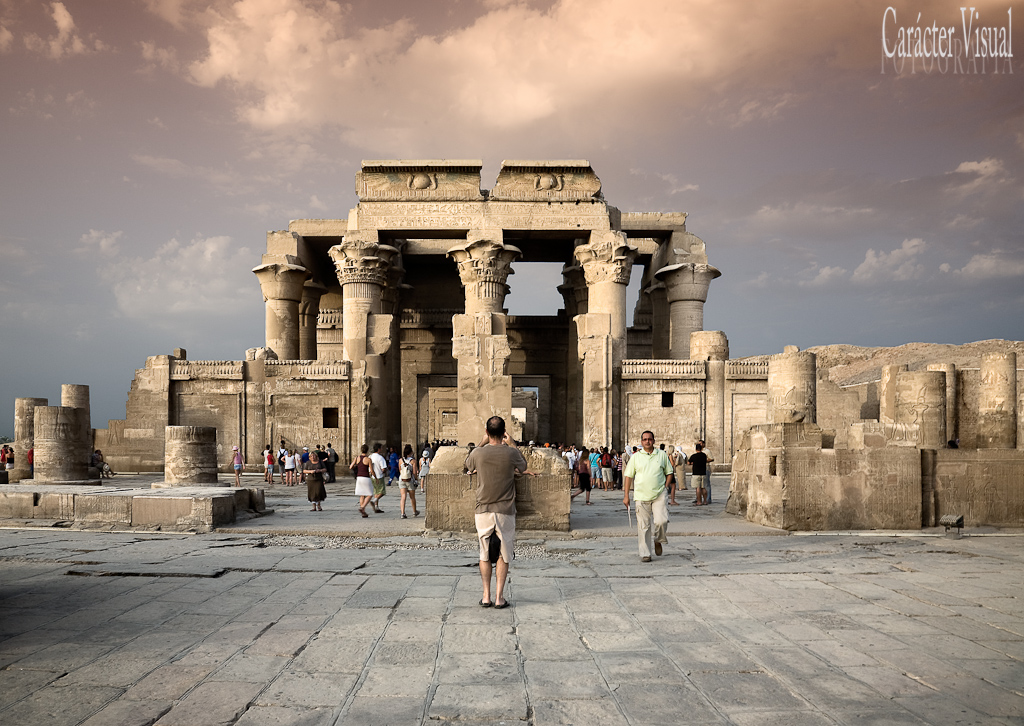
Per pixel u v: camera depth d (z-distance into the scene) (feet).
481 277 107.34
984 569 27.86
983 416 56.90
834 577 26.27
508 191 108.27
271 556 31.01
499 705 13.98
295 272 116.98
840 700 14.19
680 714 13.52
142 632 19.03
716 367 98.53
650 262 137.90
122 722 13.10
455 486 39.60
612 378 97.25
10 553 31.30
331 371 96.78
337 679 15.43
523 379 142.41
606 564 29.27
